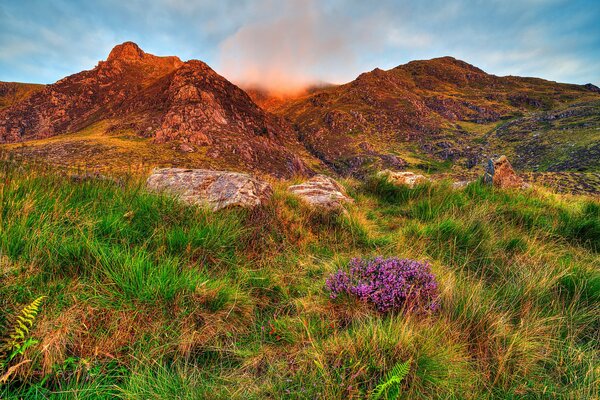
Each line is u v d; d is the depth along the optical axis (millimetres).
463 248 5641
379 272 3922
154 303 3117
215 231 4523
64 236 3592
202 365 2838
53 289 2957
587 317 3635
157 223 4449
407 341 2689
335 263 4773
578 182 23359
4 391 2213
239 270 4215
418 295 3412
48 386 2424
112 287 3188
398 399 2369
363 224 6648
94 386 2379
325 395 2293
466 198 8828
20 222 3520
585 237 6367
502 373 2730
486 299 3752
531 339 3152
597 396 2449
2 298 2625
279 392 2451
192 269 3834
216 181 6293
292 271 4605
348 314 3408
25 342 2324
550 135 173375
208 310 3312
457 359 2756
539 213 7348
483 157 180750
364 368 2512
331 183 9703
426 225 6672
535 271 4578
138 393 2338
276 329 3189
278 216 5824
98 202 4621
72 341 2637
